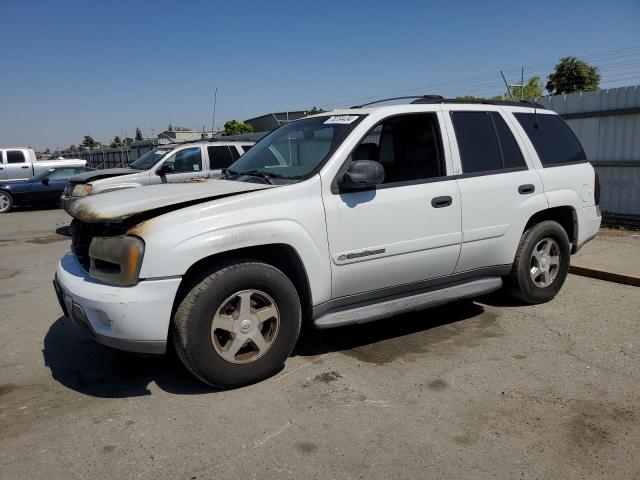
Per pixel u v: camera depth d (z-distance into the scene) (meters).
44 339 4.72
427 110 4.41
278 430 3.10
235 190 3.67
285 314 3.66
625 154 9.74
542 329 4.64
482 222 4.54
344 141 3.94
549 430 3.05
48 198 16.97
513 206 4.75
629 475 2.65
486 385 3.62
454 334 4.58
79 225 3.94
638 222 9.34
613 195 10.00
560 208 5.29
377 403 3.40
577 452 2.84
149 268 3.21
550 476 2.65
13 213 16.44
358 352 4.23
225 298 3.42
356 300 4.09
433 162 4.39
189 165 10.79
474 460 2.79
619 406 3.30
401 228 4.08
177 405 3.42
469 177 4.49
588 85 41.38
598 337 4.43
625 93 9.58
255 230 3.46
